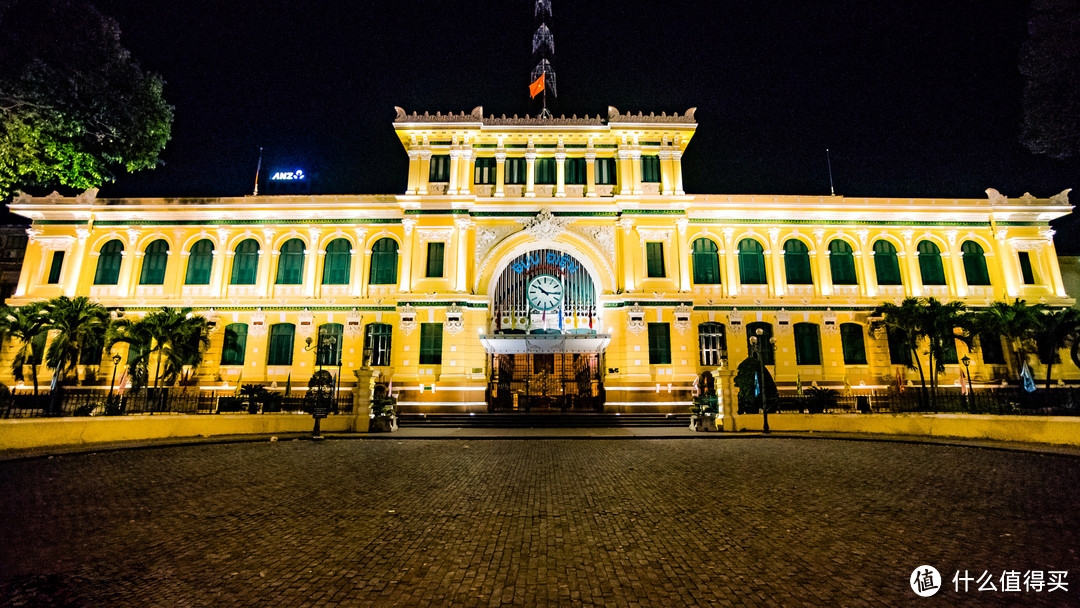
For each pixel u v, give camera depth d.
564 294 30.86
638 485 10.38
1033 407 24.12
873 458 13.88
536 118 31.03
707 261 31.69
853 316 30.69
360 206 31.45
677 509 8.34
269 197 31.52
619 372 28.66
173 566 5.71
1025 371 26.77
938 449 15.58
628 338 28.61
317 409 19.47
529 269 31.39
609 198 30.25
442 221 30.02
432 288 29.30
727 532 7.04
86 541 6.52
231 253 31.31
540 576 5.49
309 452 15.52
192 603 4.79
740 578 5.43
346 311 30.44
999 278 31.22
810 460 13.66
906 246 31.80
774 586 5.21
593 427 24.62
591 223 30.50
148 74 17.78
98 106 16.55
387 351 29.92
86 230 30.97
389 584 5.27
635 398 27.91
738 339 30.42
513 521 7.63
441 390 27.88
